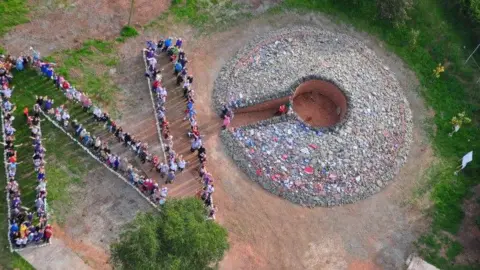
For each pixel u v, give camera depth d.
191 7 57.22
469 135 55.84
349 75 54.44
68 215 43.91
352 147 50.25
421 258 47.66
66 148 46.81
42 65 49.25
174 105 51.06
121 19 54.97
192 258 36.72
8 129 45.59
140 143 46.88
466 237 49.44
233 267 44.25
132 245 36.00
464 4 61.81
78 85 50.34
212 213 45.53
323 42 57.00
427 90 58.03
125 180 46.22
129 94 50.94
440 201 51.09
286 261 45.53
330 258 46.41
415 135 54.81
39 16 53.38
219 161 49.06
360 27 60.28
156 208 45.38
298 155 49.16
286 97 51.94
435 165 53.19
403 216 49.78
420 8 61.72
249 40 56.53
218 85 52.94
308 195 48.50
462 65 60.28
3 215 42.78
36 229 42.12
